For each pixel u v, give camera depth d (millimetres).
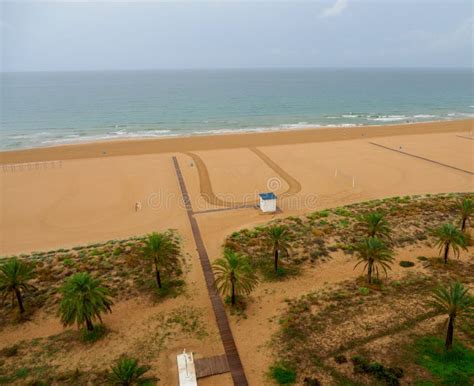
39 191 67125
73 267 41125
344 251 43625
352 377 25219
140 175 75062
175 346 29625
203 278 39312
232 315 33281
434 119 145250
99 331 31359
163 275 39438
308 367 26422
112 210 58812
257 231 48969
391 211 53969
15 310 34312
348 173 75000
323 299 34719
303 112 163125
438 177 72375
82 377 26406
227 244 45344
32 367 27641
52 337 31031
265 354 28172
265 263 41562
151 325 32281
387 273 38719
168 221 54531
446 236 38812
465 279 36875
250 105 181750
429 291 35062
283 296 35750
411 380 24750
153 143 102312
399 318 31328
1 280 32156
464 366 25781
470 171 75688
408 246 44375
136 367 26781
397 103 194875
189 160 84938
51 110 164250
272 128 126500
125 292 36688
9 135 115750
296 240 46281
